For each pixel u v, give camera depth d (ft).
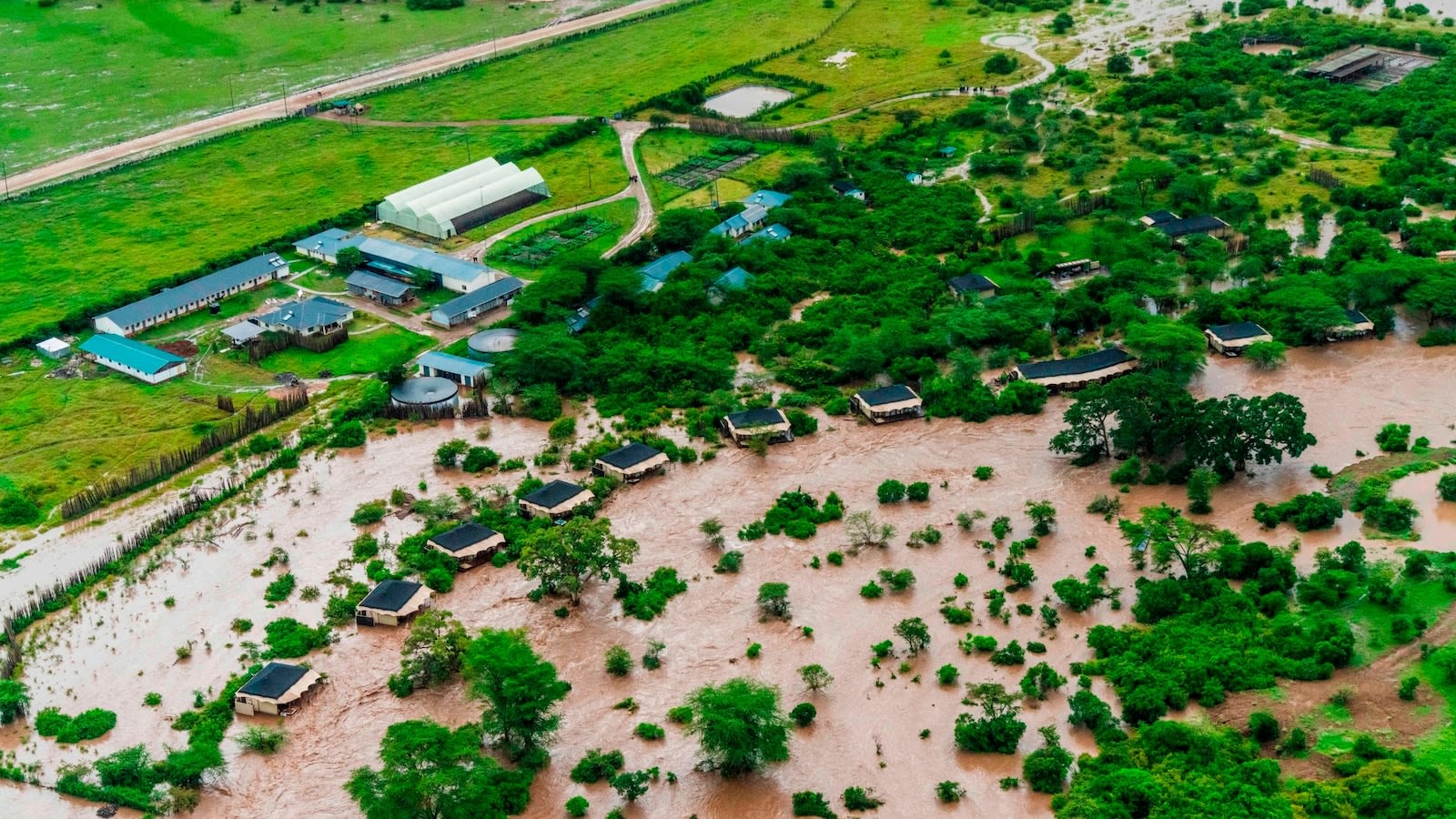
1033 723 554.87
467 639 607.78
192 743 558.15
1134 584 635.25
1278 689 553.64
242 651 613.93
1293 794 493.77
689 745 552.41
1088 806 492.95
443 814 498.69
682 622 626.23
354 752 556.92
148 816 527.81
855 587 645.51
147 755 553.23
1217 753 515.91
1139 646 583.17
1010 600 629.92
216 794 538.47
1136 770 509.35
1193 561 628.69
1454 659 542.57
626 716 570.46
